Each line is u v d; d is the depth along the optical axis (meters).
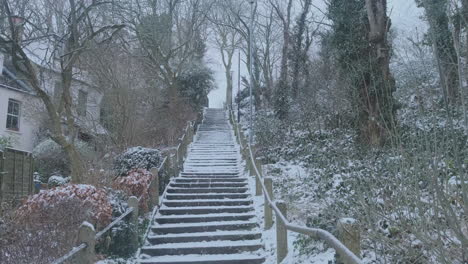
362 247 5.79
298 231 5.32
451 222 3.73
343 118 13.80
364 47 13.48
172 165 14.02
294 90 21.91
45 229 6.06
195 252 8.62
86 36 13.26
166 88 28.11
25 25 12.63
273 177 13.75
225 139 23.52
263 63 37.06
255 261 8.05
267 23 36.28
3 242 5.82
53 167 18.11
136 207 8.27
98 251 7.44
